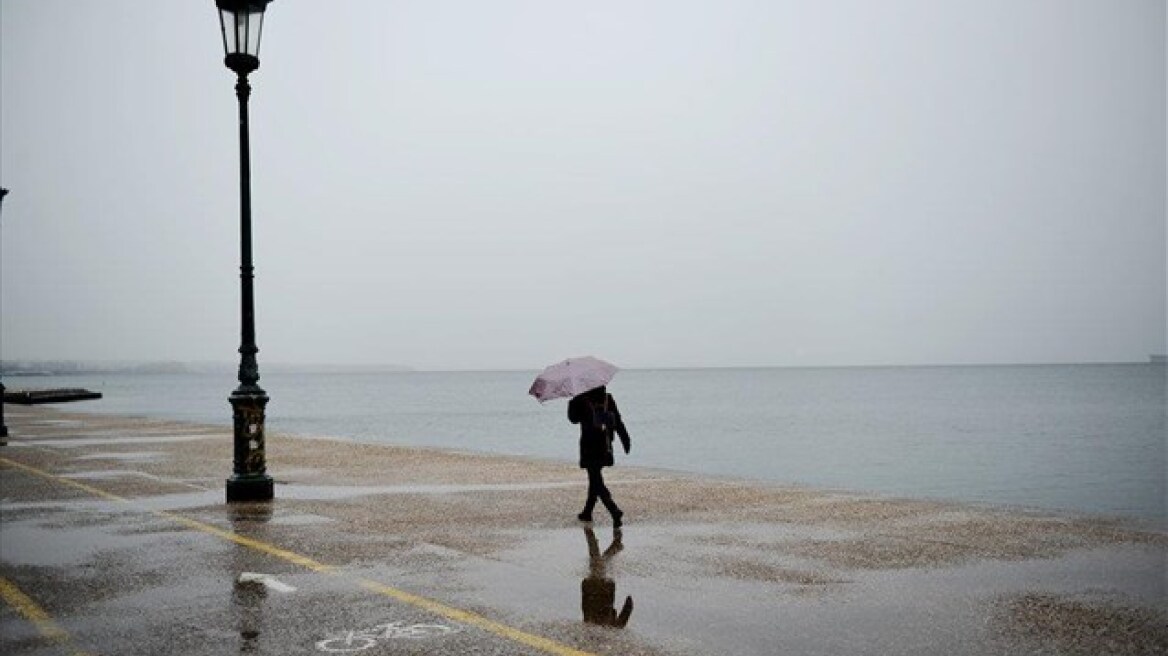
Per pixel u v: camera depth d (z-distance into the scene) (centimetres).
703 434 4891
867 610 650
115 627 611
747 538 938
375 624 614
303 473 1580
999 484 2603
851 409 8106
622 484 1407
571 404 1051
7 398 6819
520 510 1138
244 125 1235
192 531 981
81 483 1426
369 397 13700
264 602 675
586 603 671
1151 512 2019
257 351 1252
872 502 1198
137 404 8744
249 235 1241
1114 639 578
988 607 655
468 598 686
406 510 1138
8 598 689
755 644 571
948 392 13088
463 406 9762
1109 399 10000
